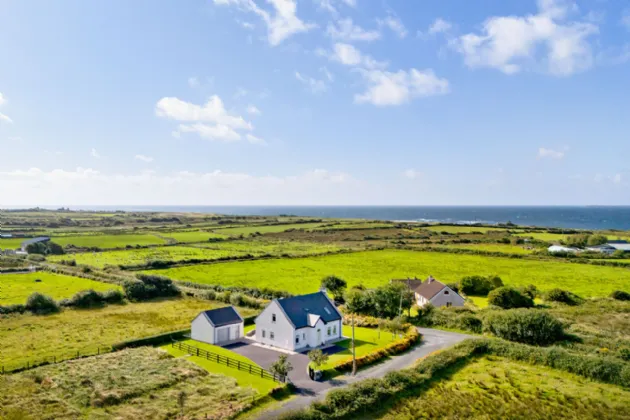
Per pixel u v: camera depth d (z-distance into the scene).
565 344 59.94
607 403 41.91
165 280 99.00
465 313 75.25
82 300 85.06
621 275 119.56
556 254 149.88
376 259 148.38
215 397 42.03
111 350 57.66
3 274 109.50
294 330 59.50
